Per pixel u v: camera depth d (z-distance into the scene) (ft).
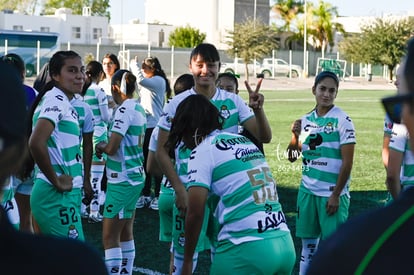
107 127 28.68
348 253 5.06
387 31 179.73
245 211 12.78
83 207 29.07
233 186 12.87
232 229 12.81
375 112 88.94
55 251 5.15
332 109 19.27
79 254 5.20
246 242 12.66
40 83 23.08
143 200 31.53
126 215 19.89
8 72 5.05
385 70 188.65
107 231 19.70
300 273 20.08
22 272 5.00
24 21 194.59
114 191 19.77
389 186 15.92
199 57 16.79
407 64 5.32
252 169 13.06
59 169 16.83
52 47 149.18
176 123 13.78
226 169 12.94
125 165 19.80
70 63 17.28
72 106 17.31
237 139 13.41
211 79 16.92
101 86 30.83
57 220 16.79
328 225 19.21
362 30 188.75
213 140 13.20
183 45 203.82
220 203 13.03
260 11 242.58
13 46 144.77
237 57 175.94
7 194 15.70
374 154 51.13
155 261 23.26
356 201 33.83
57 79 17.35
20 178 16.29
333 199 19.03
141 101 29.45
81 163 17.72
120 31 237.04
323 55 202.18
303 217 19.67
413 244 4.91
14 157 5.09
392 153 15.70
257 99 16.37
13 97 5.02
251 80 160.86
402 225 5.01
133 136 20.01
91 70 27.99
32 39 146.20
